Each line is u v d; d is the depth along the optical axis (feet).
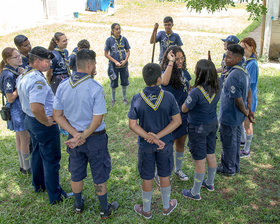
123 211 11.95
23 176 14.30
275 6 32.19
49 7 63.36
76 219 11.55
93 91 9.99
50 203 12.32
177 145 13.39
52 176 11.87
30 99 10.43
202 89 10.96
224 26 58.08
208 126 11.42
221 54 36.96
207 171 13.24
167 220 11.42
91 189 13.19
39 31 52.31
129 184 13.66
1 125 19.81
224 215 11.60
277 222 11.18
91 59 9.94
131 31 53.42
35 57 10.73
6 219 11.64
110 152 16.53
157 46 42.32
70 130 10.36
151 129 10.35
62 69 16.84
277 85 25.72
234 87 12.17
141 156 10.75
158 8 82.89
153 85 10.09
